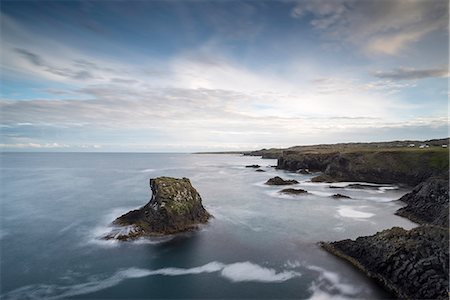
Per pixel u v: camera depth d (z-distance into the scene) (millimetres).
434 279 20016
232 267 27016
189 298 22219
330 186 68688
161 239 33281
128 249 30984
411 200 45156
